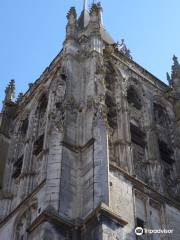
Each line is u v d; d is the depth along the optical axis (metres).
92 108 47.88
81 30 62.03
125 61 64.12
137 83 63.47
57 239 36.25
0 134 64.06
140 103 61.34
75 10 64.94
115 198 43.00
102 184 40.06
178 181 53.88
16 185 54.44
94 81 51.22
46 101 61.56
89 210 38.56
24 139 61.16
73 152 44.03
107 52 61.53
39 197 44.38
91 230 36.69
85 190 40.56
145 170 51.69
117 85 60.03
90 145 43.78
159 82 66.94
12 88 72.00
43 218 36.75
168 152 57.94
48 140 50.25
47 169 42.25
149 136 56.28
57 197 39.16
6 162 60.03
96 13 64.25
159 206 46.66
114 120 54.66
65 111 47.75
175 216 46.91
